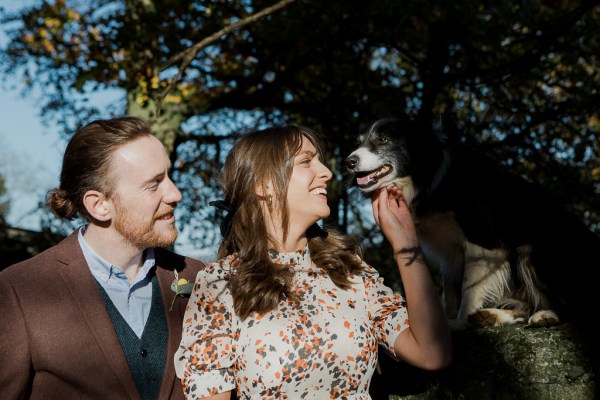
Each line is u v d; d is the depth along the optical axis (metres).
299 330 2.06
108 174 2.34
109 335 2.31
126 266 2.46
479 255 4.11
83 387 2.26
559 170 7.26
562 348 2.86
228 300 2.14
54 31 8.37
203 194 9.07
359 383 2.13
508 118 7.08
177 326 2.46
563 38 6.55
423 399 3.01
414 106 7.82
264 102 8.61
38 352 2.24
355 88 8.05
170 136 8.35
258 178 2.23
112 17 7.68
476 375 2.91
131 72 7.38
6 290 2.29
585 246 4.20
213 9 7.77
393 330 2.23
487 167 4.40
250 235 2.21
